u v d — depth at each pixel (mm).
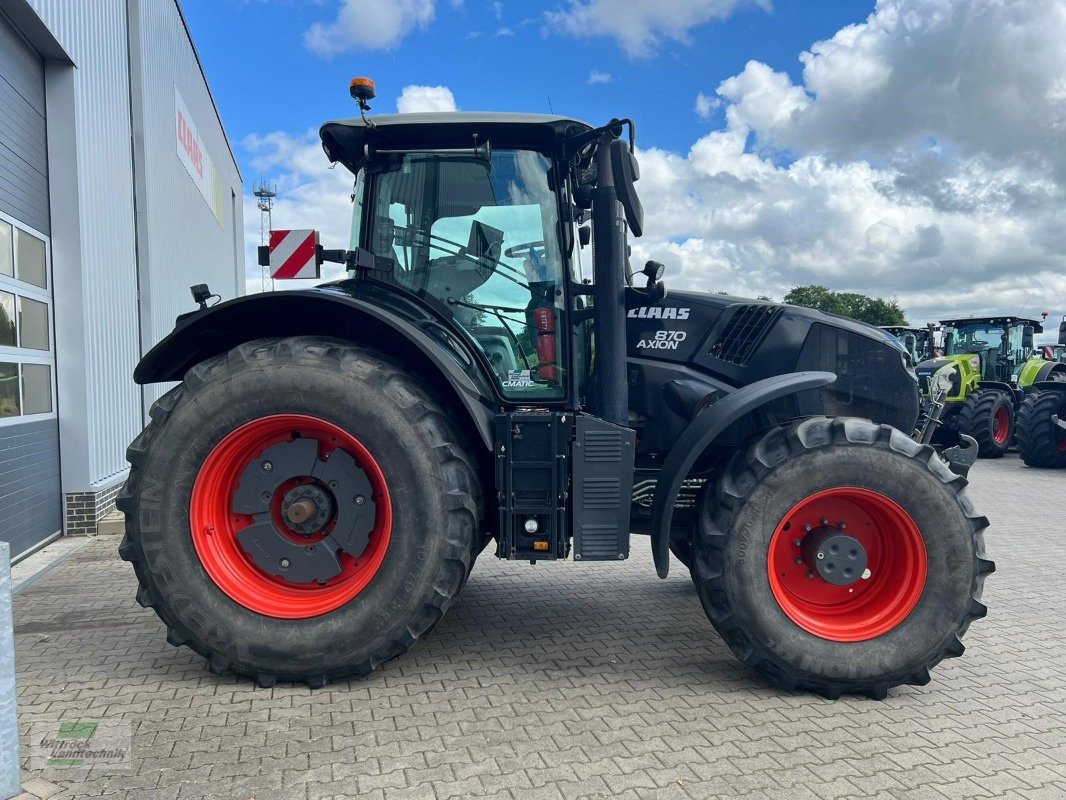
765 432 3268
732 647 3043
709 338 3686
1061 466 11133
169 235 8594
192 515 2965
